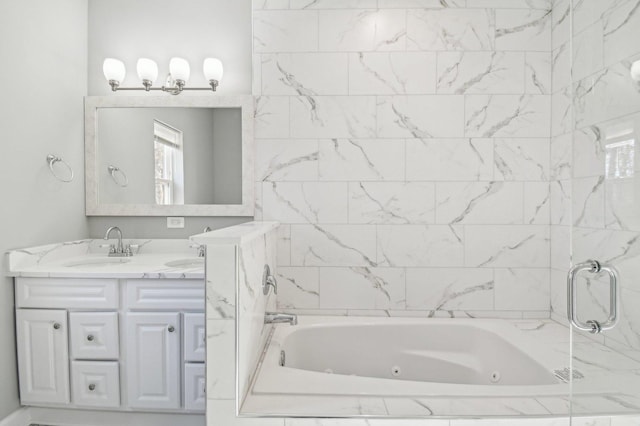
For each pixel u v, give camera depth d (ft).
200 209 7.91
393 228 7.63
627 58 3.09
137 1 8.10
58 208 7.29
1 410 5.96
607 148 3.34
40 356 6.18
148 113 7.99
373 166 7.61
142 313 6.16
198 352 6.15
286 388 4.50
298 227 7.71
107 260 7.38
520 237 7.59
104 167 8.06
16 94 6.36
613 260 3.27
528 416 3.97
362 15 7.57
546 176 7.54
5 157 6.15
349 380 4.73
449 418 3.97
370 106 7.60
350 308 7.68
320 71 7.62
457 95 7.55
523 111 7.53
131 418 6.35
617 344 3.23
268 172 7.73
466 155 7.57
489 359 6.78
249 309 4.60
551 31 7.48
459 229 7.59
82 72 7.95
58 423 6.37
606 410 3.35
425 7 7.54
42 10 6.90
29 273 6.13
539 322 7.32
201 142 7.91
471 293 7.62
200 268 6.52
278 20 7.64
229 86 8.06
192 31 8.07
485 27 7.53
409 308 7.64
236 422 4.00
